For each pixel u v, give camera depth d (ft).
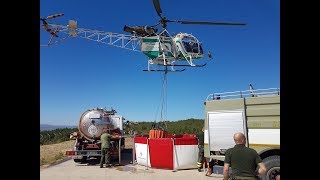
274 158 25.53
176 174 36.29
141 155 44.50
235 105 29.12
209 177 33.14
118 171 39.58
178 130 97.40
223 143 29.81
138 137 45.70
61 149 70.64
